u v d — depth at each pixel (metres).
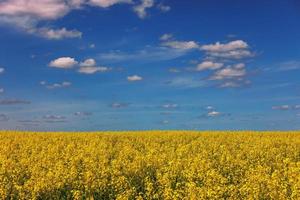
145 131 39.31
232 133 36.09
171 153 21.16
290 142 27.94
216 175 14.52
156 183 15.53
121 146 26.11
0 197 13.55
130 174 16.86
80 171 17.50
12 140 28.48
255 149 23.66
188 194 12.26
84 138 30.36
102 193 14.54
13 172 16.36
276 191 12.79
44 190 14.05
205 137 32.03
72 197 14.19
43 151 21.69
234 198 12.42
